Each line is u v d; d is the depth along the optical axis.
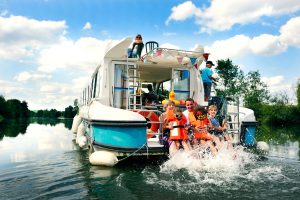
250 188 5.39
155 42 10.38
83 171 7.18
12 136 19.34
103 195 5.22
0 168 7.86
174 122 7.62
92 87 12.45
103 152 7.76
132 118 7.58
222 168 6.82
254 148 9.58
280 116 46.50
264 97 52.97
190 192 5.23
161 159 8.40
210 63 11.20
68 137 18.20
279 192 5.17
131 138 7.61
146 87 14.41
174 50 9.34
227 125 8.97
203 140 7.76
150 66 10.66
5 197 5.21
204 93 11.11
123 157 8.03
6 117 84.06
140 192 5.31
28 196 5.26
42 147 12.52
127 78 9.20
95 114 8.21
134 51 10.00
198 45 9.54
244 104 52.84
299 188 5.38
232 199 4.86
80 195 5.26
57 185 5.96
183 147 7.71
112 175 6.67
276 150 10.48
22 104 112.06
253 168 6.88
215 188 5.43
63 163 8.43
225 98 9.70
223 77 53.59
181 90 10.53
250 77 53.91
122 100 9.58
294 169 6.79
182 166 7.11
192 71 10.61
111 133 7.68
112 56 9.45
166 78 13.06
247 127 9.42
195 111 7.99
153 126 9.10
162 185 5.67
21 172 7.26
